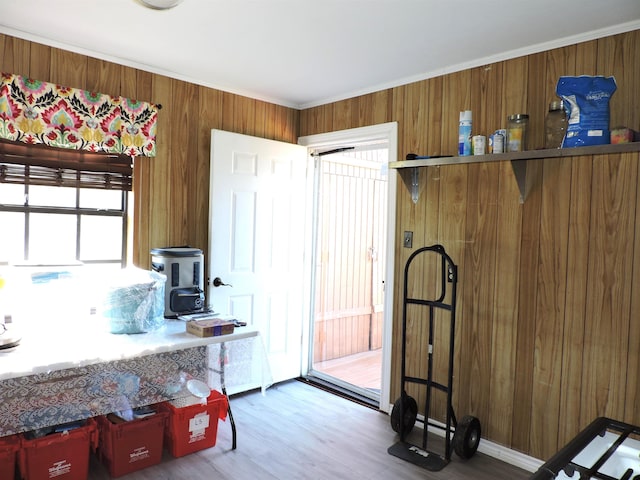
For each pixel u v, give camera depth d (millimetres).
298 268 4051
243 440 2980
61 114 2828
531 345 2723
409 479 2592
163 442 2811
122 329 2617
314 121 4004
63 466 2355
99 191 3125
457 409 3047
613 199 2416
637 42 2340
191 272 3102
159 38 2732
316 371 4273
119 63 3088
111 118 3025
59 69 2850
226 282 3553
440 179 3105
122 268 3229
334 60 3006
